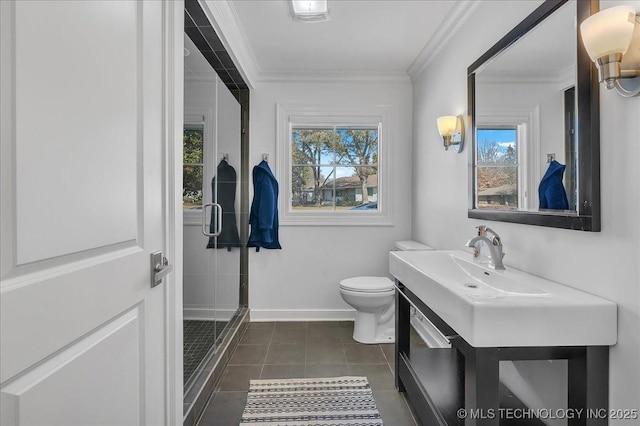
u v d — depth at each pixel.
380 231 3.39
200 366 2.12
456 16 2.24
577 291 1.24
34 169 0.66
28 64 0.65
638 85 1.00
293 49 2.82
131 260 0.99
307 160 3.43
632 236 1.04
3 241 0.61
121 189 0.94
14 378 0.63
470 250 2.13
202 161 2.21
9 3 0.61
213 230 2.39
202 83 2.17
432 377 1.80
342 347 2.73
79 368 0.78
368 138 3.43
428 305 1.47
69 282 0.75
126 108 0.97
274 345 2.77
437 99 2.70
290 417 1.83
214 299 2.39
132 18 1.00
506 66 1.72
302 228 3.37
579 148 1.22
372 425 1.77
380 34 2.56
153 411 1.14
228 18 2.25
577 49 1.22
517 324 1.08
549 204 1.40
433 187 2.79
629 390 1.05
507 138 1.71
